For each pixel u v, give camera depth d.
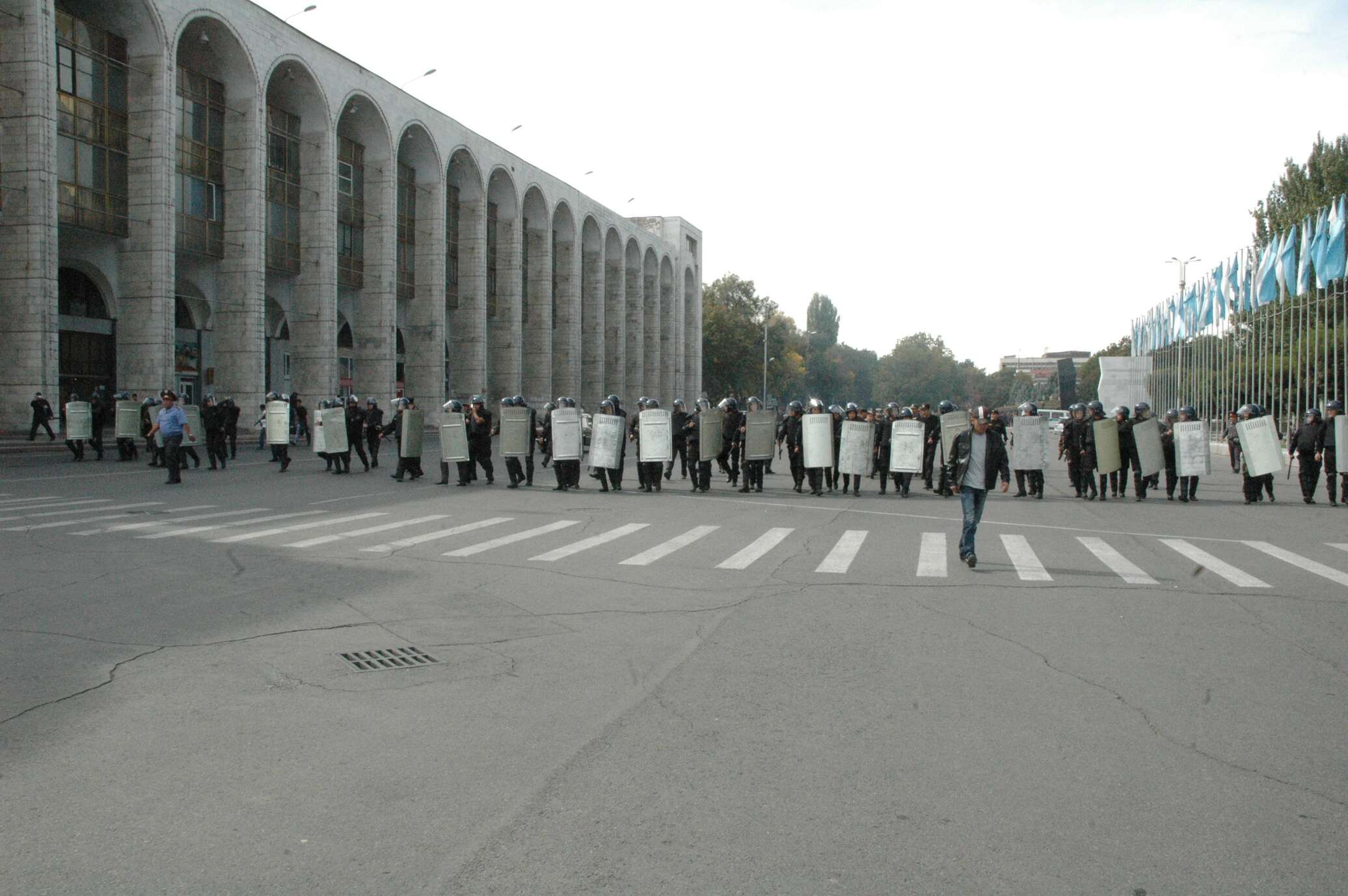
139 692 5.76
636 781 4.46
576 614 8.20
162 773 4.52
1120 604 8.88
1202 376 46.44
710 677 6.26
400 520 14.83
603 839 3.86
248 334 40.34
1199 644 7.31
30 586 9.02
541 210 67.62
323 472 25.98
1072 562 11.53
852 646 7.13
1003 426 21.58
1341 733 5.25
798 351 131.12
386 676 6.20
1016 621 8.08
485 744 4.95
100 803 4.18
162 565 10.21
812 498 20.42
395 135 49.84
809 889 3.48
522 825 3.99
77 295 35.53
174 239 36.56
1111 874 3.62
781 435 30.53
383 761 4.69
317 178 44.66
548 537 13.15
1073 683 6.18
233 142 40.06
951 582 9.99
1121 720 5.45
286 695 5.76
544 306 67.88
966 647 7.14
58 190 32.75
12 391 30.88
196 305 41.56
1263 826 4.06
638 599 8.84
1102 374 42.94
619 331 80.44
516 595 8.96
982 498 11.05
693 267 100.81
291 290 45.59
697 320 101.56
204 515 14.88
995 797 4.33
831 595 9.14
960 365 173.88
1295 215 53.22
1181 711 5.61
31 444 29.03
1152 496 22.31
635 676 6.27
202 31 38.19
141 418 28.22
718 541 13.05
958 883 3.54
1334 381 30.67
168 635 7.19
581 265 73.62
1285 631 7.77
